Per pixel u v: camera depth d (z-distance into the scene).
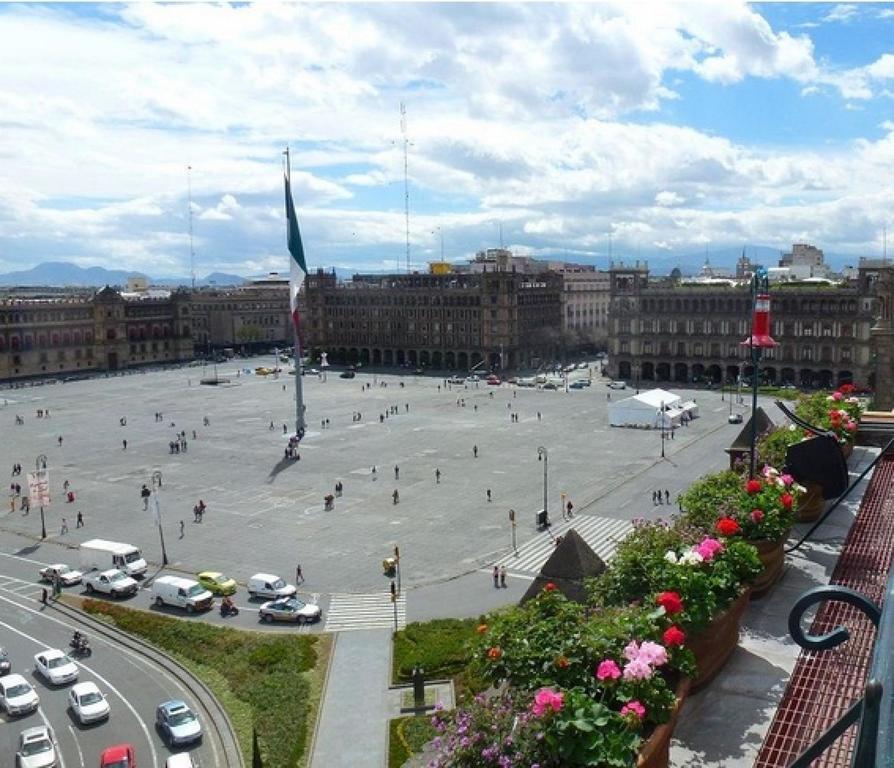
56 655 60.34
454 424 160.88
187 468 125.69
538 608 20.20
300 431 149.88
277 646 62.06
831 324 196.25
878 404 64.06
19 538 93.56
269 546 88.12
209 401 197.12
